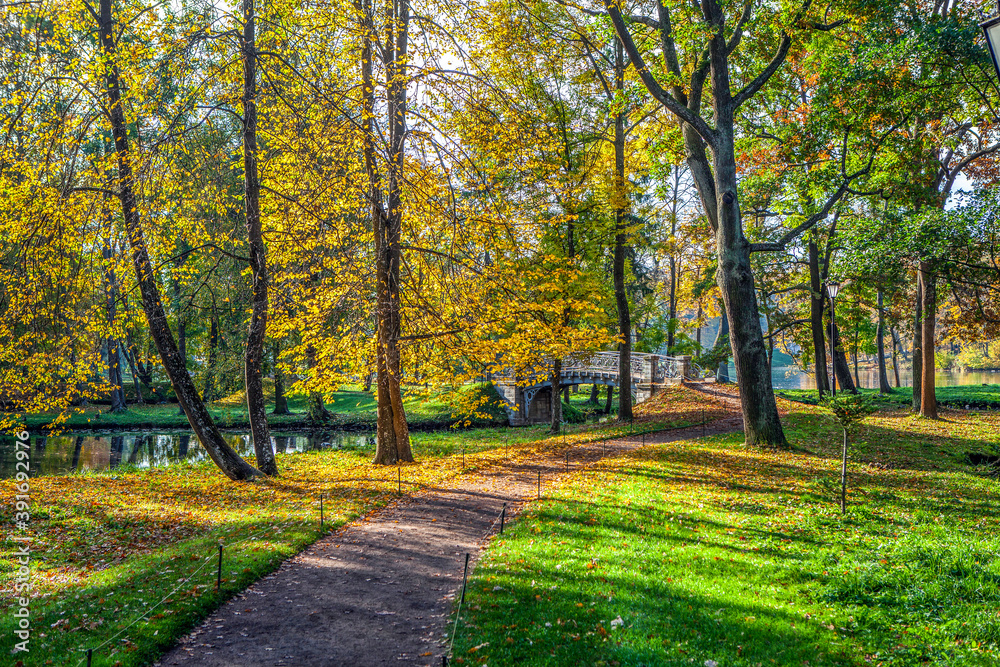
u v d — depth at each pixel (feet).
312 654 22.77
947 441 67.56
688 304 159.74
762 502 41.70
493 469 62.28
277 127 53.67
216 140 61.67
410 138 45.73
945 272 67.97
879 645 21.47
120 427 116.67
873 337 117.70
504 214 51.57
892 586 26.25
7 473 76.38
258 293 61.41
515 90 70.33
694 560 30.25
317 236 51.55
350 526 41.04
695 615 23.91
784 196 84.79
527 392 125.08
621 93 67.56
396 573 31.50
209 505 48.06
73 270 53.47
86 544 37.52
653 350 147.02
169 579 29.40
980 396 107.65
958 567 27.58
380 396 67.41
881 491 44.65
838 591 25.93
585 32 71.00
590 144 83.61
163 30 47.52
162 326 59.06
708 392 109.29
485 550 34.76
